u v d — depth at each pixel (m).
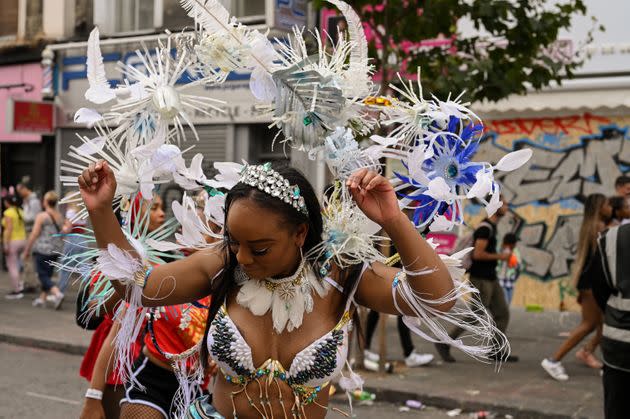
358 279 2.36
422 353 9.12
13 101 15.32
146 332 3.34
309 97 2.25
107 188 2.28
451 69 7.42
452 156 2.27
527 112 11.82
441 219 2.26
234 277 2.39
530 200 11.93
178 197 11.02
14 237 13.31
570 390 7.43
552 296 11.84
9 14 16.89
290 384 2.34
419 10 7.93
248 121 13.49
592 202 7.64
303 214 2.24
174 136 2.53
